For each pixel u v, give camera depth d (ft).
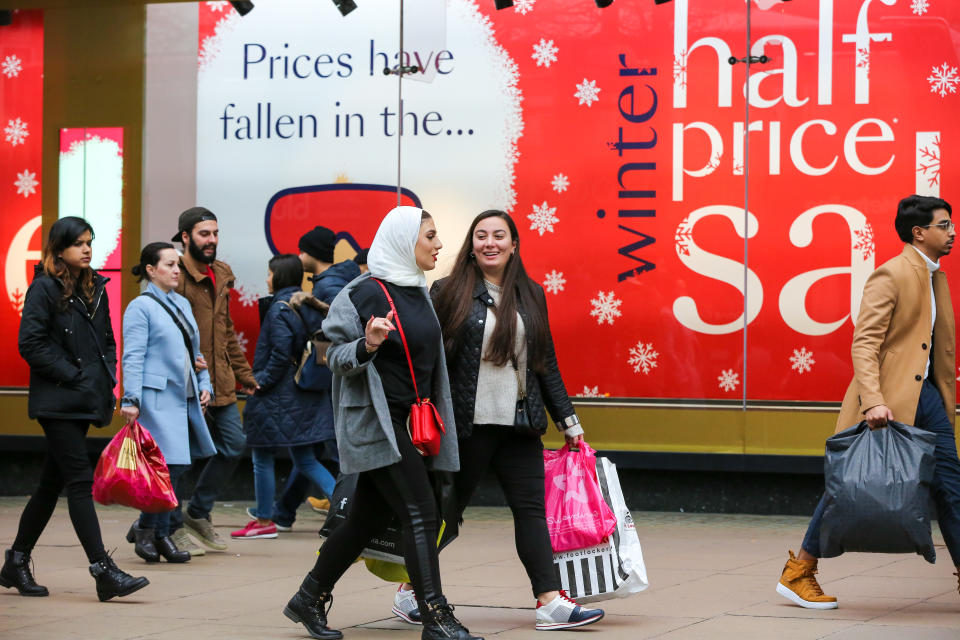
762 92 113.39
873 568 85.05
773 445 112.78
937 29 110.83
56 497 75.10
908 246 69.97
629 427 114.93
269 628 64.44
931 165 111.04
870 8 111.96
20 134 125.49
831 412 112.06
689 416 114.01
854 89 112.16
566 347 116.16
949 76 110.73
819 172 112.57
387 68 119.75
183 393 84.99
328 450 105.91
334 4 120.67
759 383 113.09
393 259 60.59
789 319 112.88
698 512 114.93
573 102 116.47
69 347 73.15
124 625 65.10
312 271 108.37
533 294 65.21
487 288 64.90
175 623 65.77
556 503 65.67
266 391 100.94
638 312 115.03
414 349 59.88
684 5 114.62
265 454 101.96
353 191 120.26
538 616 63.46
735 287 113.60
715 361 113.80
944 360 69.87
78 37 124.36
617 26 115.85
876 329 68.44
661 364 114.62
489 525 108.27
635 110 115.44
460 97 118.42
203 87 122.52
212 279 93.81
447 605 58.95
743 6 113.60
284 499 104.73
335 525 62.34
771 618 66.33
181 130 122.93
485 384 63.77
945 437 68.74
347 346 58.29
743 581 79.56
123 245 123.65
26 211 125.29
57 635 62.34
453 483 62.95
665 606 70.49
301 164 120.98
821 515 68.64
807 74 112.78
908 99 111.34
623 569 65.10
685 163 114.62
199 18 122.62
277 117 121.39
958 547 68.03
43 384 72.74
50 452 73.87
